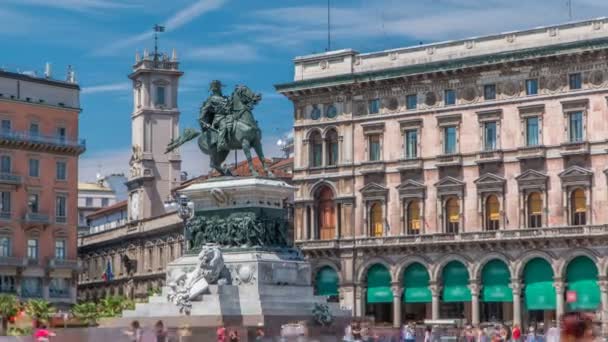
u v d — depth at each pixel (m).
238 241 41.22
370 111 101.50
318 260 102.88
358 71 102.69
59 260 114.44
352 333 42.16
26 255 112.56
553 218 91.62
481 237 94.25
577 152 90.62
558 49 91.25
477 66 95.25
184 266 41.38
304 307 41.12
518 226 93.06
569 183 91.06
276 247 41.91
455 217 96.56
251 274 40.12
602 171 89.94
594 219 89.88
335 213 102.38
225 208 41.91
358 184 101.38
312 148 104.38
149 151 138.38
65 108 116.31
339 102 102.94
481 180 94.94
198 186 42.38
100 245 143.38
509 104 94.25
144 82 139.50
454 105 97.00
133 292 132.00
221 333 36.78
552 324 73.19
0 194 111.38
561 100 91.88
